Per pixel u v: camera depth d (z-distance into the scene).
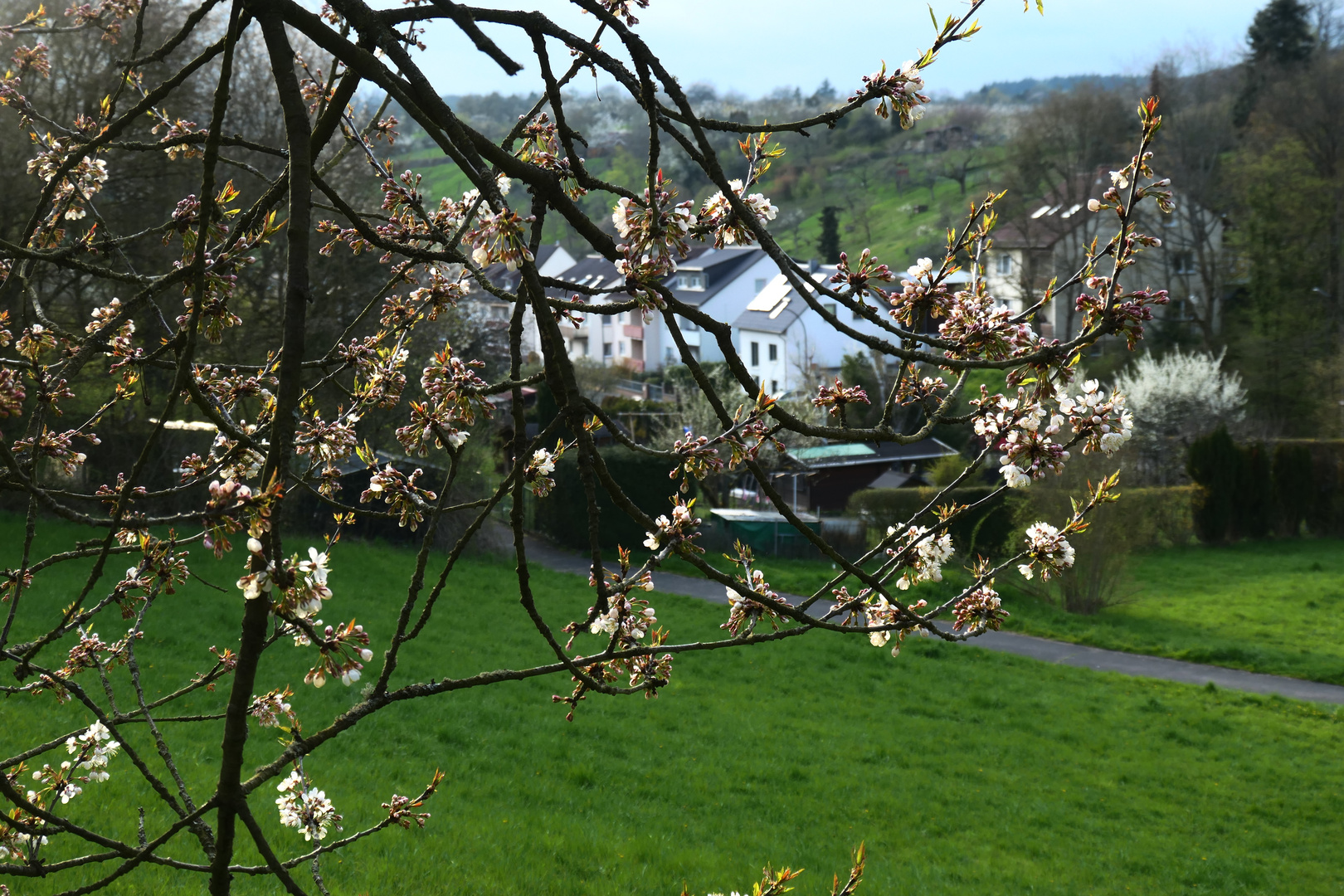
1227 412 39.84
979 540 28.27
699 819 12.67
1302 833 14.16
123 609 2.90
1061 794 15.29
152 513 19.42
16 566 17.22
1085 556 26.95
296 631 1.72
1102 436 2.30
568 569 28.94
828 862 11.70
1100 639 25.00
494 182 1.56
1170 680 21.98
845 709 18.75
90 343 1.90
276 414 1.39
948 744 17.20
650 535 2.15
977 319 2.20
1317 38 55.41
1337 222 43.88
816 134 91.12
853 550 31.11
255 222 1.92
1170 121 47.75
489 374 27.05
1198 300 47.47
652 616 2.26
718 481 35.88
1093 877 12.15
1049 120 47.47
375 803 10.82
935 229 70.19
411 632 1.78
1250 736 18.50
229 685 14.07
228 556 20.17
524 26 1.75
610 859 10.60
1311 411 41.97
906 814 13.82
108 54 15.00
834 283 2.26
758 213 2.22
